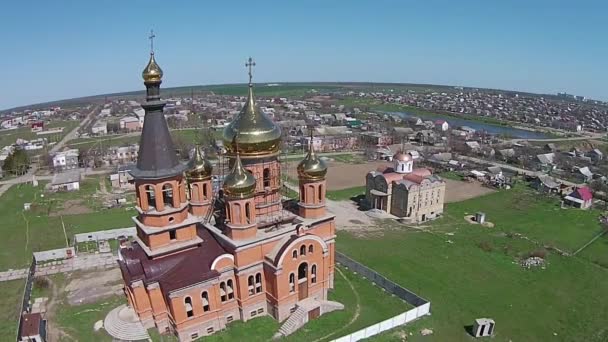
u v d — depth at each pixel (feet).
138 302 137.90
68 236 246.27
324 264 157.17
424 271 197.67
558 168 437.58
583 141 628.28
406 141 580.71
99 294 171.94
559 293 180.75
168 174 131.85
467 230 260.62
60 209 301.43
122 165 435.53
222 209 162.40
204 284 135.03
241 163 140.97
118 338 139.33
